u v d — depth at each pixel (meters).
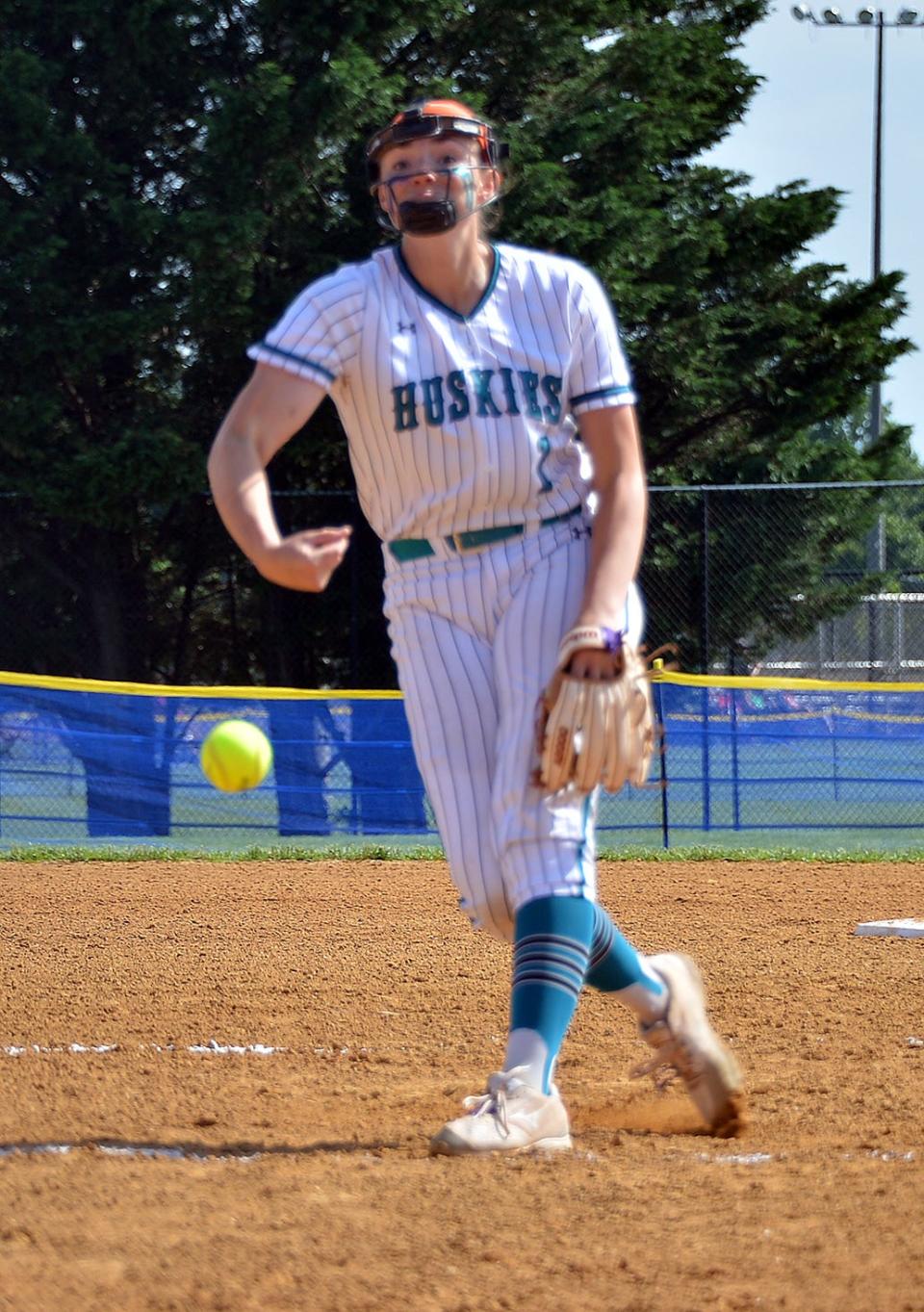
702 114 57.00
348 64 41.72
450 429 9.09
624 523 9.21
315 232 44.50
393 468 9.35
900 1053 13.25
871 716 35.69
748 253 55.91
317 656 46.06
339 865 31.14
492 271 9.34
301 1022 14.88
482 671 9.38
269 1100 11.41
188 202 44.62
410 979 17.47
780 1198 8.23
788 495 44.53
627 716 8.85
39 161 42.25
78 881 28.34
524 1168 8.79
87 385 44.88
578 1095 11.79
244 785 13.60
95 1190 8.30
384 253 9.43
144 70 43.75
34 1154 9.37
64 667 45.38
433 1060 13.12
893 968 17.98
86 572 44.97
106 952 19.66
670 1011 10.08
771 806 35.78
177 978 17.55
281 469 48.75
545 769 8.88
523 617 9.22
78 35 43.44
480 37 46.47
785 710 35.72
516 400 9.16
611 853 32.88
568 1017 9.30
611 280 45.94
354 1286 6.71
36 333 41.06
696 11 59.81
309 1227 7.55
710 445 57.34
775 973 17.67
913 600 48.88
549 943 9.16
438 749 9.46
